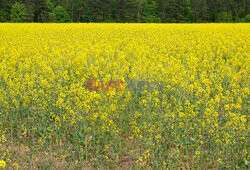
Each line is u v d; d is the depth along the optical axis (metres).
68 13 72.06
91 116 6.54
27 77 7.76
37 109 7.16
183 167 5.64
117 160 5.84
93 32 25.62
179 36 22.09
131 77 8.69
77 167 5.61
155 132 6.34
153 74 8.97
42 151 6.25
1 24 34.97
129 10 68.44
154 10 74.06
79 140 6.51
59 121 6.48
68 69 11.07
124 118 7.24
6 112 7.14
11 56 12.24
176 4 70.94
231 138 5.71
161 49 15.38
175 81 8.12
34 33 24.66
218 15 76.50
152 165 5.71
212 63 11.27
